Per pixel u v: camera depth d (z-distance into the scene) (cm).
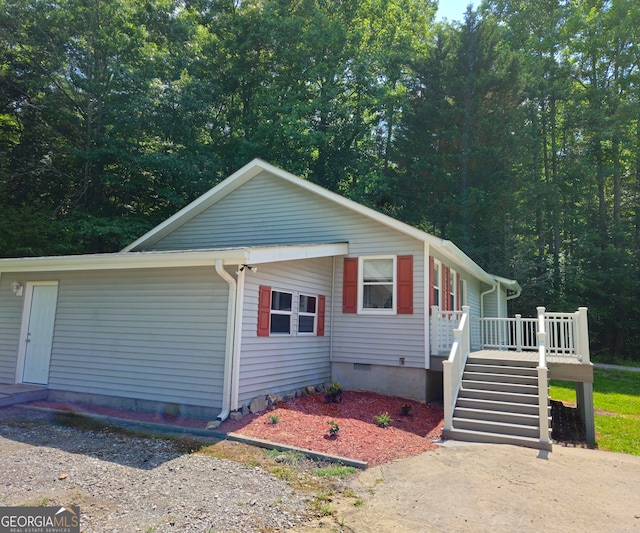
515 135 2381
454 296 1421
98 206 2023
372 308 1144
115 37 1961
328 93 2320
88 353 945
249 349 858
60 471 535
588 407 947
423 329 1071
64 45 1961
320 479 546
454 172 2409
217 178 2072
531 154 2688
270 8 2402
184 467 566
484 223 2441
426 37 3072
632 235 2838
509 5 3241
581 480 584
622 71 2908
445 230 2566
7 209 1666
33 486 484
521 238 2855
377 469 593
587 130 2873
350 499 490
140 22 2117
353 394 1075
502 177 2336
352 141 2548
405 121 2555
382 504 478
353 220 1178
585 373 952
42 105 1919
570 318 1073
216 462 590
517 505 488
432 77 2536
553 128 2950
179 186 2016
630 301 2589
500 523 441
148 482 510
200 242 1356
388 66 2653
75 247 1766
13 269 1009
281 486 516
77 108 2016
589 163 2856
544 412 761
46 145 1970
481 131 2336
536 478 580
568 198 2975
